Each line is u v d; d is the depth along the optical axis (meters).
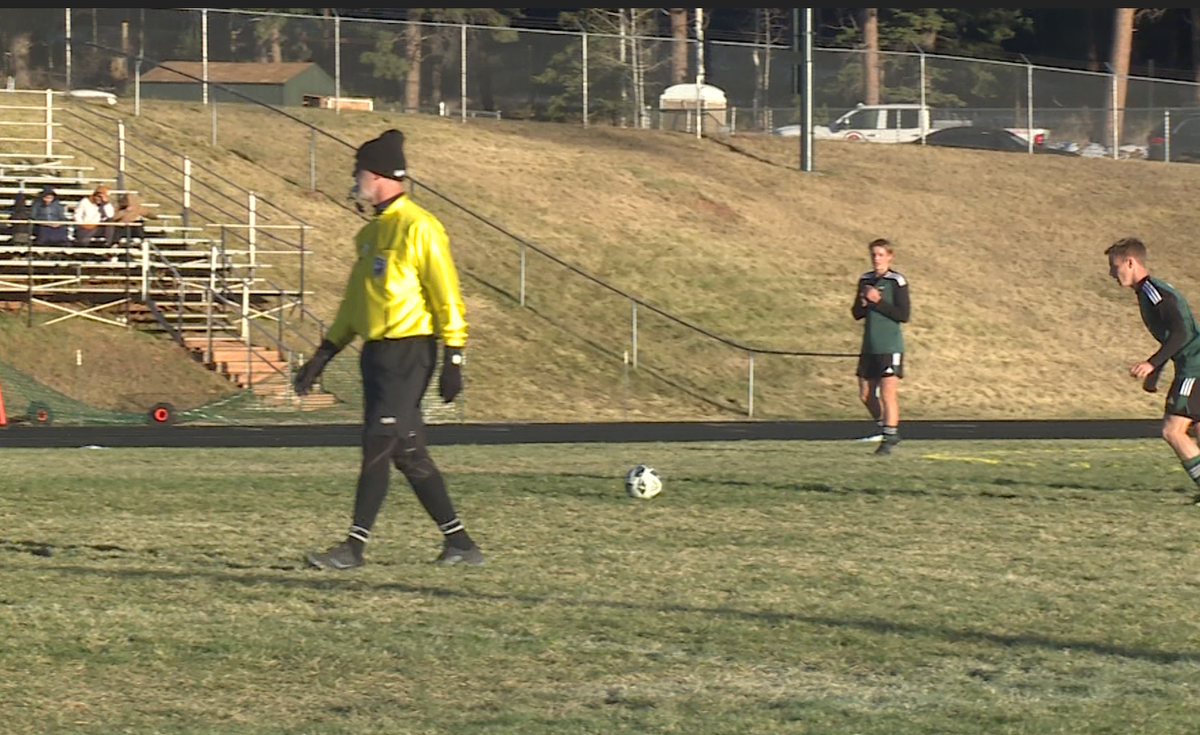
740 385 64.88
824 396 64.75
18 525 20.36
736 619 14.52
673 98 99.69
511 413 59.06
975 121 105.00
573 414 59.75
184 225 66.12
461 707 11.49
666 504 23.00
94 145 74.25
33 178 65.50
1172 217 90.19
